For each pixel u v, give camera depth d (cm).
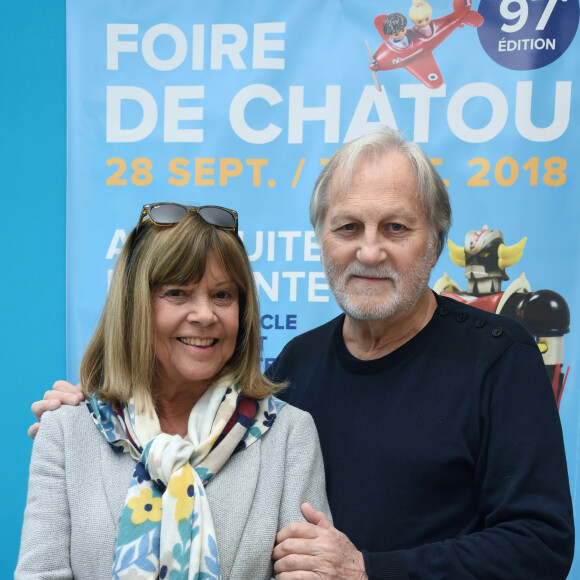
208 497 111
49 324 216
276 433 122
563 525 112
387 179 125
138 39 206
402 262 126
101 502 110
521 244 192
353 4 197
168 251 112
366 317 128
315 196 136
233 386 123
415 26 194
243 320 125
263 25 201
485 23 191
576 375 190
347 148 131
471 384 123
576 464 189
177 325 114
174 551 103
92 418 118
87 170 209
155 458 108
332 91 199
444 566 110
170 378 121
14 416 218
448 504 122
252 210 205
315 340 150
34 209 215
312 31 200
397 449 123
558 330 190
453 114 194
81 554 106
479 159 193
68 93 209
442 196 133
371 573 110
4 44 213
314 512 112
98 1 206
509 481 116
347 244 129
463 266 196
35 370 217
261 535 110
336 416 133
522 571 109
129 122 207
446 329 132
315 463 123
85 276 210
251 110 203
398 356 131
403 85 196
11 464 218
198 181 206
